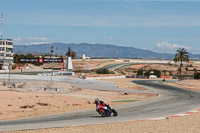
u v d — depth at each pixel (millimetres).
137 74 191375
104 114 27469
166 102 45875
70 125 22094
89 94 64562
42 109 35969
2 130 20453
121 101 50281
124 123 22516
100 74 159250
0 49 168375
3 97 43344
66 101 45875
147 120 24078
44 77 92188
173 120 23844
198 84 108500
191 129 19625
